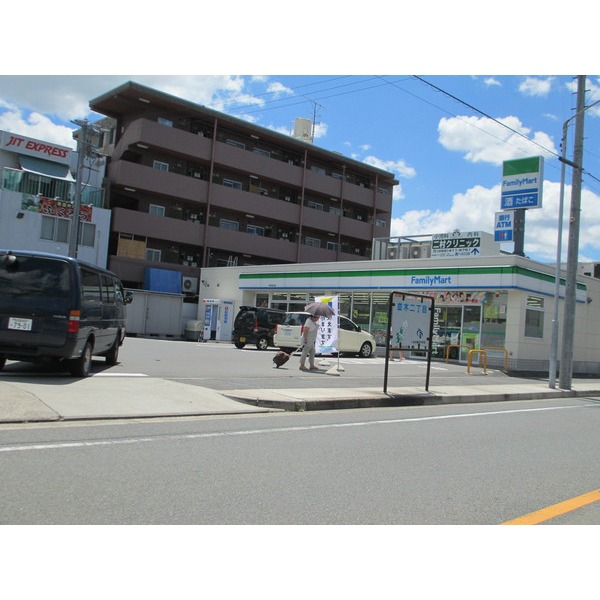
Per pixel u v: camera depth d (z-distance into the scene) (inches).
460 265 933.2
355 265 1077.8
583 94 681.6
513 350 863.7
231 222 1675.7
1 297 379.9
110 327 481.7
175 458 227.3
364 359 887.1
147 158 1521.9
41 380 379.9
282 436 285.7
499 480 230.5
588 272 1657.2
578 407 532.4
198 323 1342.3
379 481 216.5
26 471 195.9
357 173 1989.4
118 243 1445.6
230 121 1604.3
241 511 173.3
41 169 1336.1
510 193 1048.8
